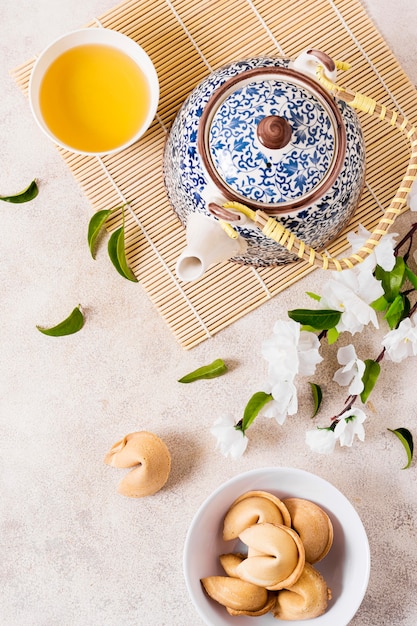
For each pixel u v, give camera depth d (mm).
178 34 829
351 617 782
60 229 854
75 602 856
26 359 857
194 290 842
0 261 853
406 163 839
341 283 768
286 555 769
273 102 685
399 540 853
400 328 780
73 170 835
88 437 857
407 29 849
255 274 842
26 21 849
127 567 856
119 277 853
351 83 837
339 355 813
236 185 689
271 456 852
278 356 792
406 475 854
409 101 839
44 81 782
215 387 853
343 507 795
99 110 789
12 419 859
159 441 829
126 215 838
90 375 856
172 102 833
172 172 748
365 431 855
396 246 837
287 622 810
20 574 859
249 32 833
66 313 856
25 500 861
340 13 833
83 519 857
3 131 848
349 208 742
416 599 850
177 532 854
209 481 853
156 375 854
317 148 686
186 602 854
